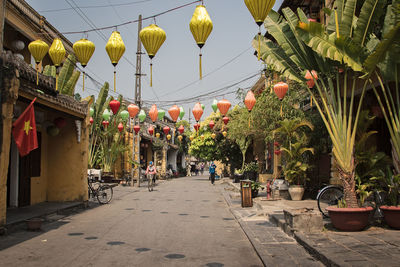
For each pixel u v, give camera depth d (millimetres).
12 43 13891
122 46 6625
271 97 14805
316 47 7039
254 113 15203
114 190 21875
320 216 7531
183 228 9234
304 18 8508
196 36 5777
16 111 11906
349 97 11125
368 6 7078
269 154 25703
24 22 14141
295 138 14273
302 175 13594
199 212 12375
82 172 13711
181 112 13594
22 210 11453
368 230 7309
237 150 34312
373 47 8414
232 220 10656
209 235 8336
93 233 8516
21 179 12305
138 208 13430
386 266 4848
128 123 30469
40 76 10289
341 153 7641
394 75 7711
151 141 36469
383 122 10906
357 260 5188
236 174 27438
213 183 29703
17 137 8508
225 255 6480
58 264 5848
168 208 13438
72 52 18859
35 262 5969
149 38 6133
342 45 7012
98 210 12844
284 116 14578
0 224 8156
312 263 5660
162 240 7742
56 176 13820
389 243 6172
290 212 7816
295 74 8984
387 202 7762
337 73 7867
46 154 13867
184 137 54156
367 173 8445
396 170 7949
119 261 6035
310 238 6812
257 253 6496
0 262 5961
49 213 11055
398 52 7172
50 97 10453
